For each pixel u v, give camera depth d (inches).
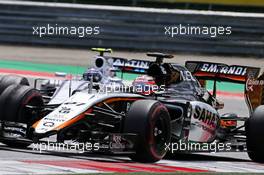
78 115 1042.1
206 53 3171.8
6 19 3464.6
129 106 1131.9
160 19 3225.9
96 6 3442.4
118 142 1037.2
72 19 3363.7
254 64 3006.9
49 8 3393.2
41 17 3412.9
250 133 1195.9
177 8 3467.0
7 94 1128.2
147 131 1039.0
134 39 3265.3
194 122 1190.9
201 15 3179.1
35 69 2839.6
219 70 1285.7
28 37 3442.4
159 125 1074.7
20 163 944.3
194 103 1192.2
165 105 1162.0
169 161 1128.2
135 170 962.1
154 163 1072.8
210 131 1244.5
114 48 3289.9
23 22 3442.4
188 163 1119.6
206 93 1275.8
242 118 1294.3
